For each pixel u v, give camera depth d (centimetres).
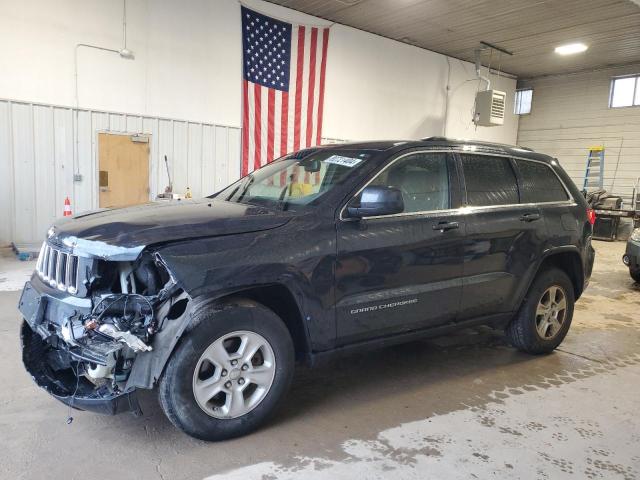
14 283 657
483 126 1652
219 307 273
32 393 338
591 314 625
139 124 1006
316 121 1248
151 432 293
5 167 884
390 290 338
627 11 1159
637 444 304
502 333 517
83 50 928
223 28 1084
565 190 467
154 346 257
